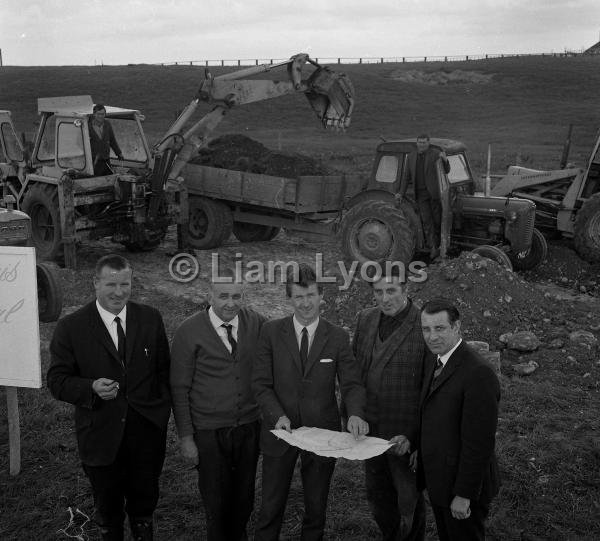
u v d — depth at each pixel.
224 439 3.57
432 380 3.16
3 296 4.22
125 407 3.49
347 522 4.00
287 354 3.48
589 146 31.08
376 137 37.72
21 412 5.38
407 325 3.47
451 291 7.58
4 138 11.34
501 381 6.00
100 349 3.47
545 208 11.06
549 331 7.24
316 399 3.48
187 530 3.97
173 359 3.57
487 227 9.72
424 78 62.69
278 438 3.44
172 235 12.95
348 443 3.22
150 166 11.09
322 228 10.98
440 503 3.11
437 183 9.22
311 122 44.41
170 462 4.72
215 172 11.37
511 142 33.34
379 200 9.66
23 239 6.25
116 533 3.62
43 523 4.02
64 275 9.50
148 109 48.72
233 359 3.56
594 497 4.17
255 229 12.48
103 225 10.26
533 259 10.20
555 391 5.75
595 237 9.98
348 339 3.55
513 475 4.42
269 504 3.49
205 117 11.12
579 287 9.71
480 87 55.66
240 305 3.47
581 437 4.93
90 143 10.07
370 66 73.38
